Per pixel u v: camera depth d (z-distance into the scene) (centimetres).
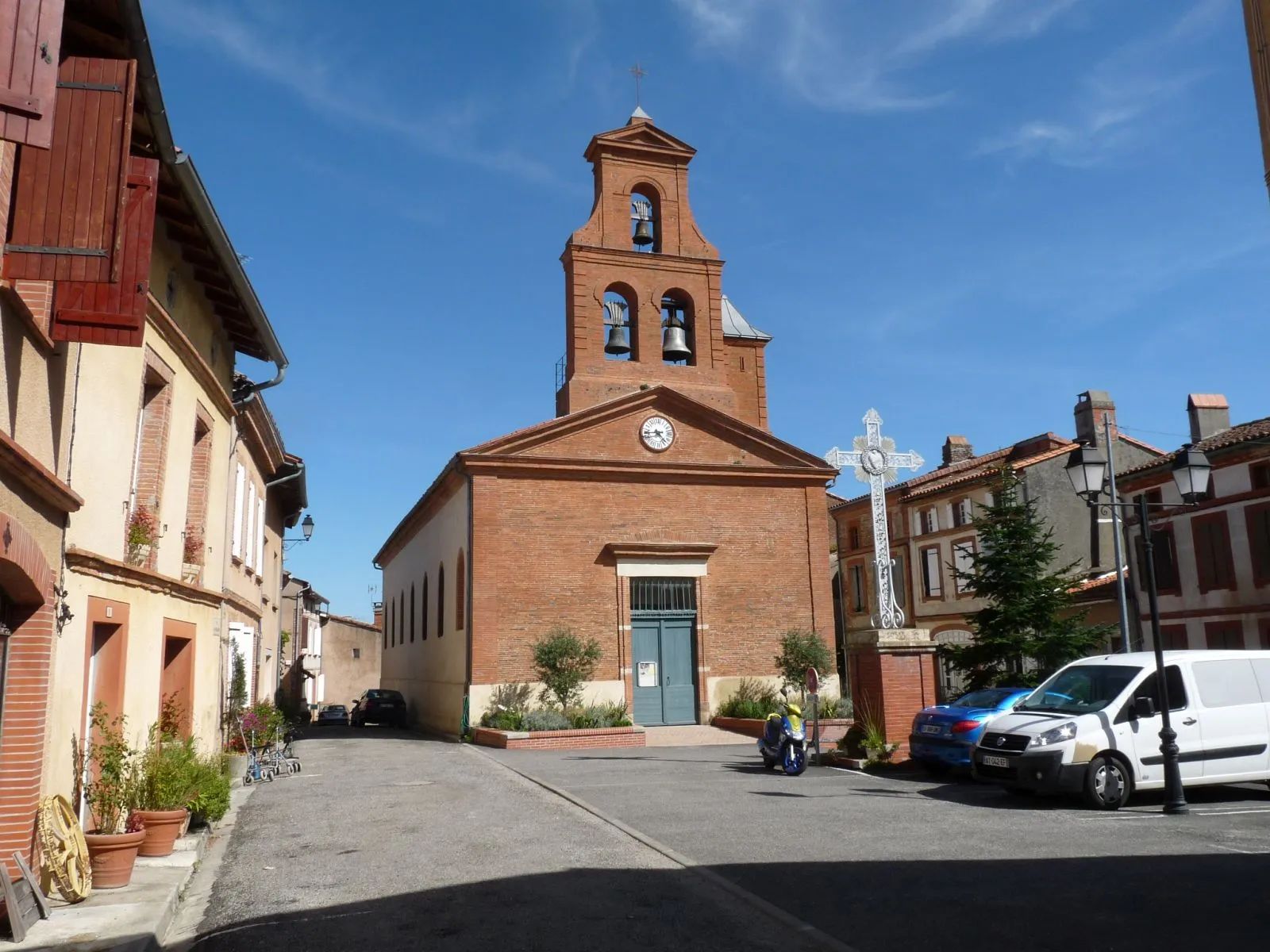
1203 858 856
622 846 943
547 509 2488
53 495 710
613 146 2794
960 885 770
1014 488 2452
